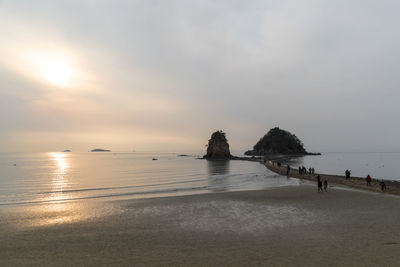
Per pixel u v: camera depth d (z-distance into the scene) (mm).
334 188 30984
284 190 29438
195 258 10750
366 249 11469
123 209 20641
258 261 10344
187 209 20359
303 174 50094
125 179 48438
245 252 11320
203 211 19609
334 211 19172
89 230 15031
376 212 18766
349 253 11031
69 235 14117
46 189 35562
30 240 13328
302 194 26578
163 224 16156
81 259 10844
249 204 22000
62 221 17109
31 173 63062
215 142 158750
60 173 62938
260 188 33531
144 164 107000
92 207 21547
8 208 21562
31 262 10617
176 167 84875
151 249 11867
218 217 17750
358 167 90688
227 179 46750
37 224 16438
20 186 38906
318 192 27656
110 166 93188
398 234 13617
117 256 11109
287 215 18109
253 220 16828
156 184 40344
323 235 13562
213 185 38250
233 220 16891
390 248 11578
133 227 15570
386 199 23656
